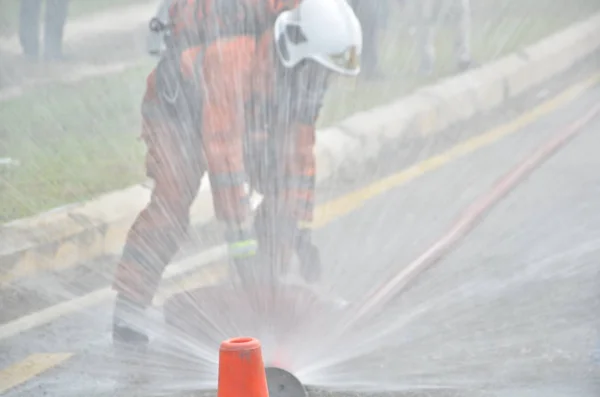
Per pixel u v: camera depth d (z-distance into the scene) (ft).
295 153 32.09
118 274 33.45
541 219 48.08
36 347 35.12
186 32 31.68
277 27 31.22
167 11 32.73
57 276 44.86
